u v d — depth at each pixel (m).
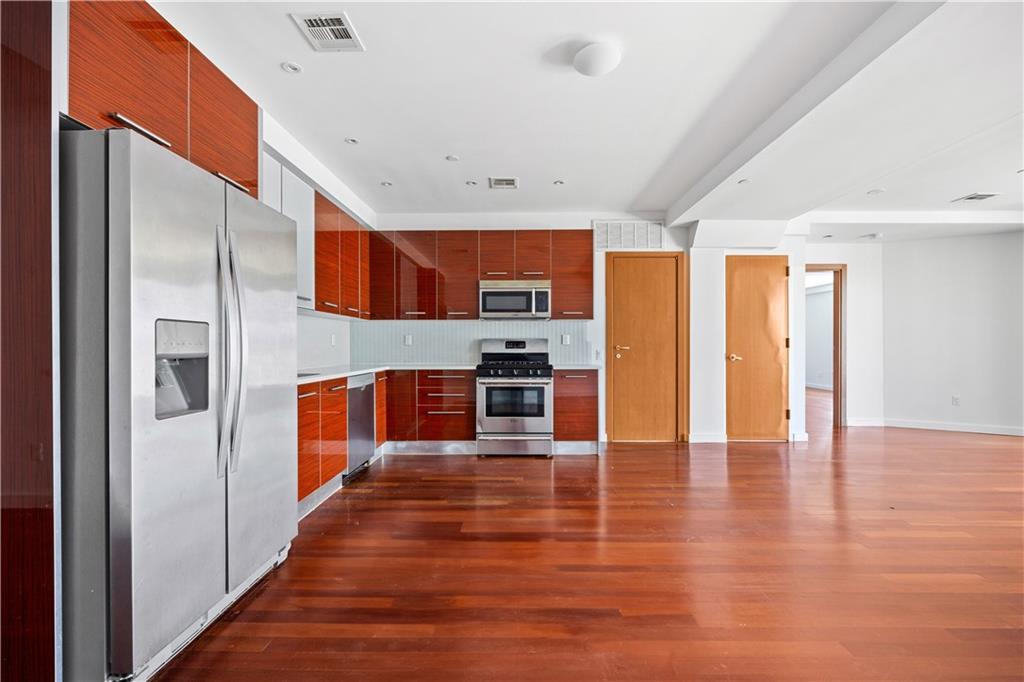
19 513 1.39
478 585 2.10
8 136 1.38
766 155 3.07
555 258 5.02
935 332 5.89
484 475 3.89
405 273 5.02
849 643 1.69
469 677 1.52
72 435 1.41
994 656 1.62
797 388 5.20
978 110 2.47
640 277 5.12
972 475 3.86
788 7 1.92
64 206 1.42
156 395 1.57
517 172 3.85
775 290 5.18
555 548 2.48
